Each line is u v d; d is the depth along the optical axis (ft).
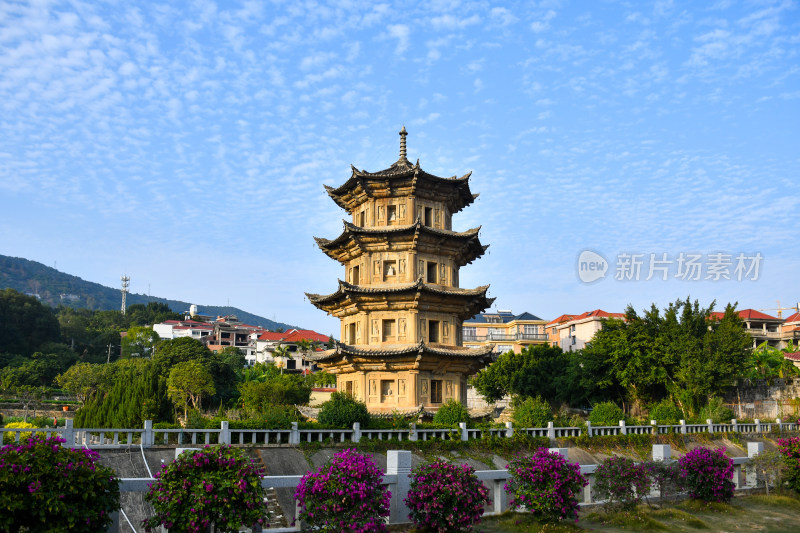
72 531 55.47
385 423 144.56
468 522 77.71
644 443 172.76
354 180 184.34
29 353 539.70
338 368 184.14
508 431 150.82
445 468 79.77
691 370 253.24
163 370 375.66
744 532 90.63
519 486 88.28
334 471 71.31
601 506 100.68
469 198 198.70
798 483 113.29
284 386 309.22
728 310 270.46
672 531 88.84
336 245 188.96
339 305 185.57
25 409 360.89
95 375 392.06
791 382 262.88
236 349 563.07
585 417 297.12
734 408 278.87
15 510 53.42
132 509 94.58
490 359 181.78
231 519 61.87
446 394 175.94
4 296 552.41
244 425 126.82
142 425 174.70
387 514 73.31
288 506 107.76
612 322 297.33
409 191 182.60
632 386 279.69
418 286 169.48
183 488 62.44
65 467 56.18
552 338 509.76
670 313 276.00
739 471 122.31
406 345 173.17
